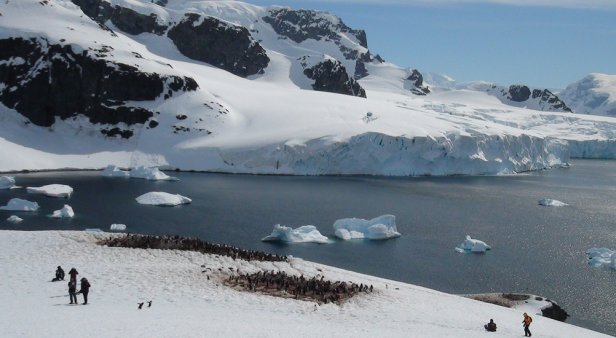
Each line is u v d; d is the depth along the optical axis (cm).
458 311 5147
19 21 18912
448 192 14438
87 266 5497
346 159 17088
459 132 18912
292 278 5544
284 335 3594
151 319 3794
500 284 7006
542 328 4856
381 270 7381
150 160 16900
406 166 17775
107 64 18125
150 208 10700
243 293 5038
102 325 3462
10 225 8825
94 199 11362
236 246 8200
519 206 12656
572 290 6844
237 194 12812
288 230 8612
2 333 3131
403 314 4775
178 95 18912
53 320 3538
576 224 10762
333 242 8756
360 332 3928
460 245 8844
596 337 4778
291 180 15512
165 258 5934
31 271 5222
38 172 15350
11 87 17575
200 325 3675
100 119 17725
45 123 17525
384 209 11719
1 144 15975
